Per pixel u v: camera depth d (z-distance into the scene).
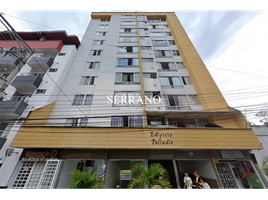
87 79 12.41
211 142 7.56
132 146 7.23
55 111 10.12
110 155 7.86
